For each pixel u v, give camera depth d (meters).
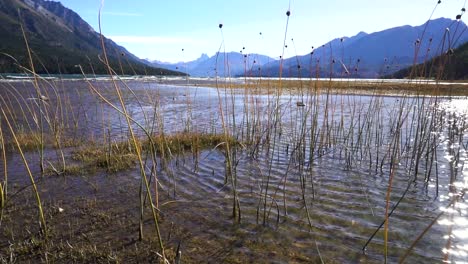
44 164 8.17
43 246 4.29
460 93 21.34
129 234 4.68
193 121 15.13
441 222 4.95
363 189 6.45
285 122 14.28
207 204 5.76
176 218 5.20
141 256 4.11
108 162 8.02
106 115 16.77
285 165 8.20
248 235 4.64
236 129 12.58
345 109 19.19
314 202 5.80
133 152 9.03
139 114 17.48
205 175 7.40
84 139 11.06
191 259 4.04
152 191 6.43
